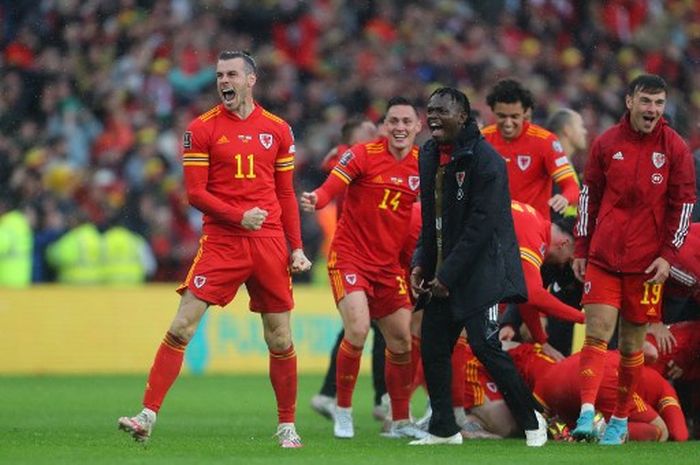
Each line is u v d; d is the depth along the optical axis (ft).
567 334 132.98
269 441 111.24
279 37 292.81
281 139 104.73
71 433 118.32
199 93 280.72
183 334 103.04
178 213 248.73
